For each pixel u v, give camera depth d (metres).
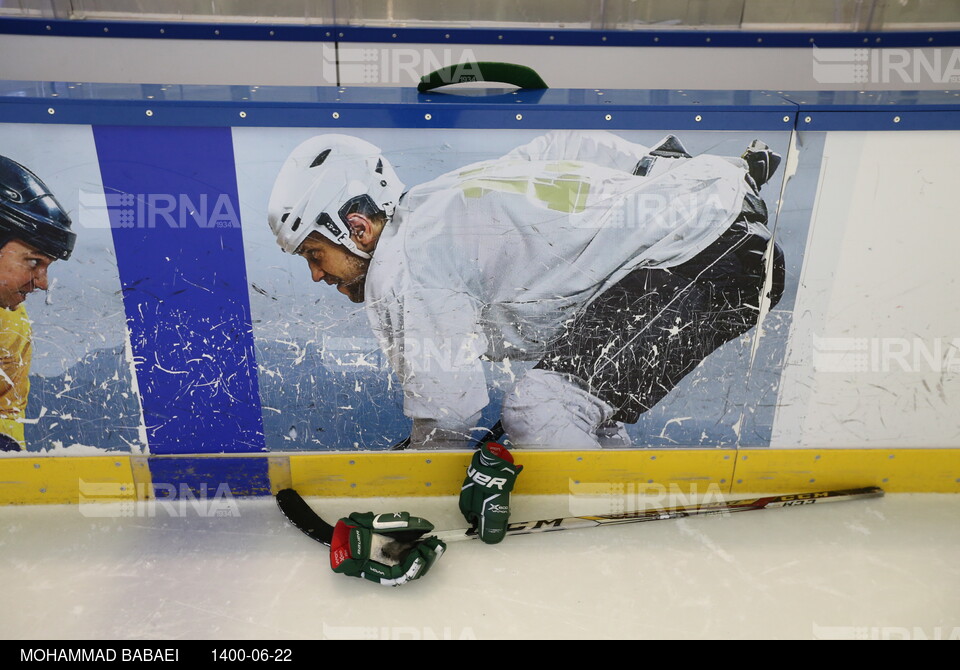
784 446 2.09
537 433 2.04
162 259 1.79
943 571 1.79
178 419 1.97
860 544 1.89
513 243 1.81
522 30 3.38
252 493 2.07
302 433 2.01
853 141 1.73
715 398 2.01
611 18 3.39
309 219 1.76
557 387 1.98
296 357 1.92
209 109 1.63
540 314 1.89
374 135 1.68
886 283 1.88
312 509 2.03
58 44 3.29
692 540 1.90
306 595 1.67
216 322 1.87
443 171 1.73
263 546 1.85
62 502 2.03
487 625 1.59
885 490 2.13
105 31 3.28
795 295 1.90
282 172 1.71
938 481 2.12
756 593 1.70
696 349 1.95
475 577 1.75
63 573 1.73
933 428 2.06
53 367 1.88
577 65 3.46
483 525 1.83
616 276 1.85
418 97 1.74
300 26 3.33
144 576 1.73
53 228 1.73
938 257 1.85
